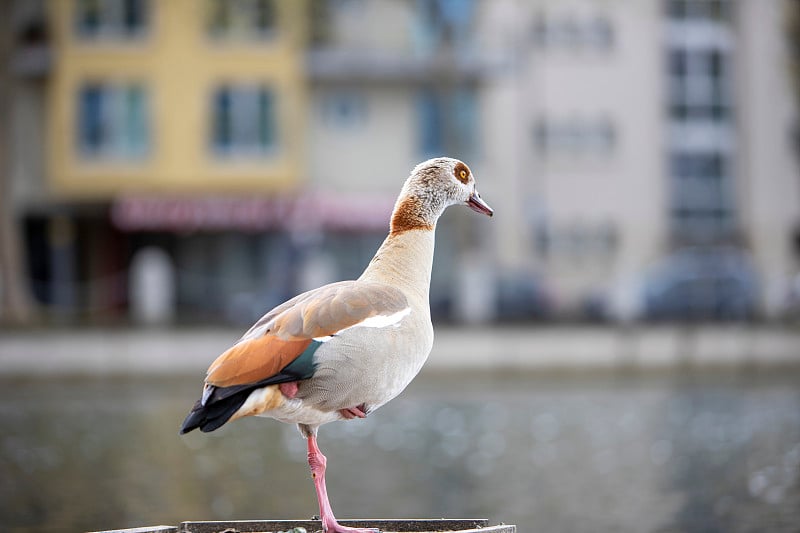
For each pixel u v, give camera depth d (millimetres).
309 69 44125
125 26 44062
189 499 13539
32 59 43281
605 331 31938
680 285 40281
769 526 11844
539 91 49844
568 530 11812
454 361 30625
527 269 44969
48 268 45656
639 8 50562
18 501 13352
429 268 7727
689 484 14391
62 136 43625
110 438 18891
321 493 7207
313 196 44938
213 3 44156
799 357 32469
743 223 53406
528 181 48656
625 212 50531
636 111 50531
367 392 6965
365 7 45188
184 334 30281
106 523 12062
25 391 26891
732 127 54125
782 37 50125
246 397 6660
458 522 7887
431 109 45906
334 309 6922
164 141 44031
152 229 44969
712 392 26406
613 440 18531
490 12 46562
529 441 18656
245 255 46125
